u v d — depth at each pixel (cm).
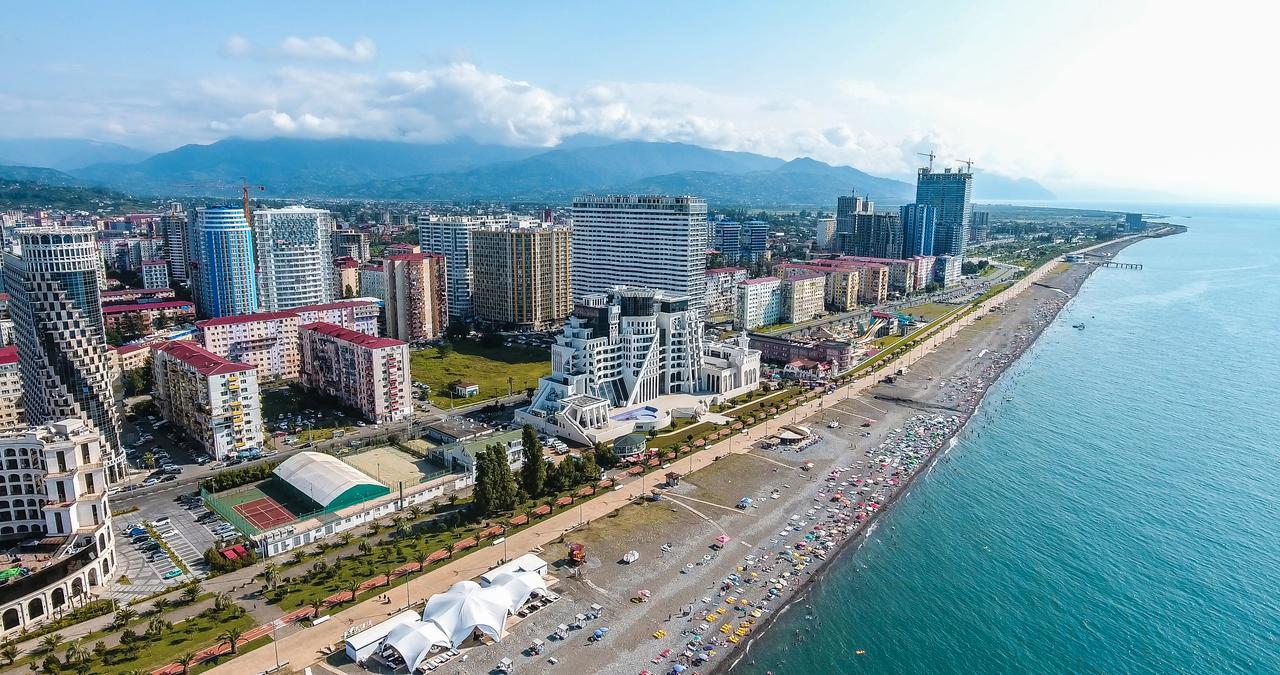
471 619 14750
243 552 17738
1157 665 15188
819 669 14938
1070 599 17412
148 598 16038
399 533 19138
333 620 15362
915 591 17688
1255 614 16775
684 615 16088
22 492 17238
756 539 19512
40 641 14425
